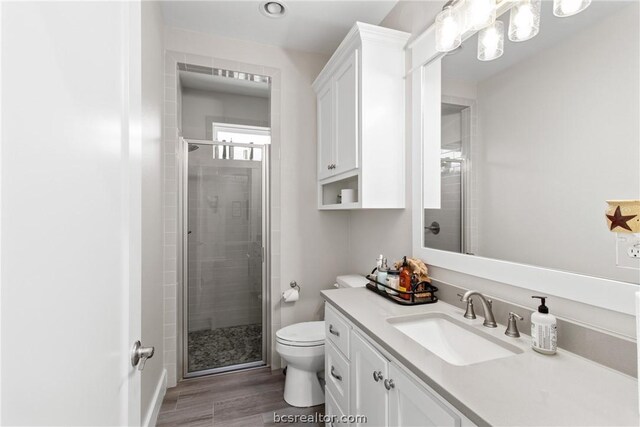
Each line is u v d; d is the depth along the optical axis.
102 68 0.61
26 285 0.38
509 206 1.11
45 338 0.42
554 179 0.96
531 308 1.04
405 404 0.89
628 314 0.78
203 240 2.39
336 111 2.00
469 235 1.30
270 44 2.41
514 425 0.58
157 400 1.78
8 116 0.35
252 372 2.32
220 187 2.42
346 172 1.87
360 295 1.55
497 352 0.99
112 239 0.66
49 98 0.43
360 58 1.68
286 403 1.92
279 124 2.45
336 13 2.01
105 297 0.62
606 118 0.82
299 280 2.48
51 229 0.43
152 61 1.71
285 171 2.45
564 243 0.93
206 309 2.42
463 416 0.67
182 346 2.24
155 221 1.80
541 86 1.00
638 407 0.64
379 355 1.03
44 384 0.42
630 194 0.77
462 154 1.34
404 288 1.42
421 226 1.61
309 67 2.53
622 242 0.79
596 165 0.84
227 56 2.29
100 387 0.59
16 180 0.36
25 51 0.38
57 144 0.45
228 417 1.78
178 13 2.02
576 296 0.89
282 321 2.42
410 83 1.70
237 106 3.25
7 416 0.34
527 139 1.04
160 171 1.98
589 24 0.86
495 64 1.17
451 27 1.20
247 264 2.50
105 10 0.63
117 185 0.69
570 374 0.77
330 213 2.56
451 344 1.18
